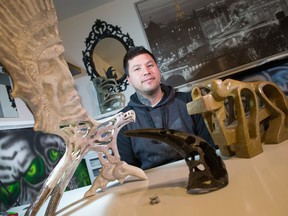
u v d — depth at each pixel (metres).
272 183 0.39
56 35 0.45
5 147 1.14
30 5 0.38
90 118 0.57
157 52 2.06
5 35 0.36
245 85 0.62
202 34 1.99
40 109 0.42
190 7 2.00
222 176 0.44
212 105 0.59
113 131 0.65
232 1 1.94
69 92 0.50
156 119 1.25
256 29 1.91
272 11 1.88
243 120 0.59
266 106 0.65
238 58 1.94
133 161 1.20
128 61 1.23
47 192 0.47
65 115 0.50
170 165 0.78
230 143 0.60
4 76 1.29
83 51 2.22
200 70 1.99
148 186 0.58
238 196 0.37
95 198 0.61
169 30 2.04
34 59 0.41
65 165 0.51
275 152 0.57
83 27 2.22
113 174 0.66
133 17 2.12
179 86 2.02
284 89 1.79
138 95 1.31
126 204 0.49
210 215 0.34
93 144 0.62
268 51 1.89
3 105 1.25
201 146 0.46
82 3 2.09
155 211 0.41
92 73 2.20
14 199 1.10
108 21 2.17
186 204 0.40
